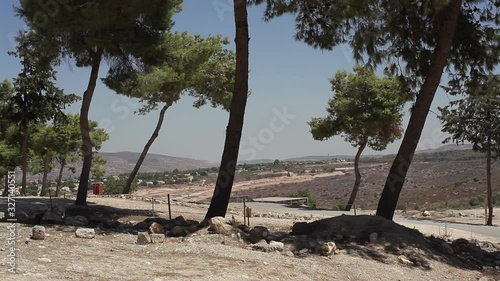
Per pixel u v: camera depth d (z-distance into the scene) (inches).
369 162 3061.0
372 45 556.4
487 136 944.9
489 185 945.5
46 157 1330.0
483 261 434.6
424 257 390.6
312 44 572.1
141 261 303.7
